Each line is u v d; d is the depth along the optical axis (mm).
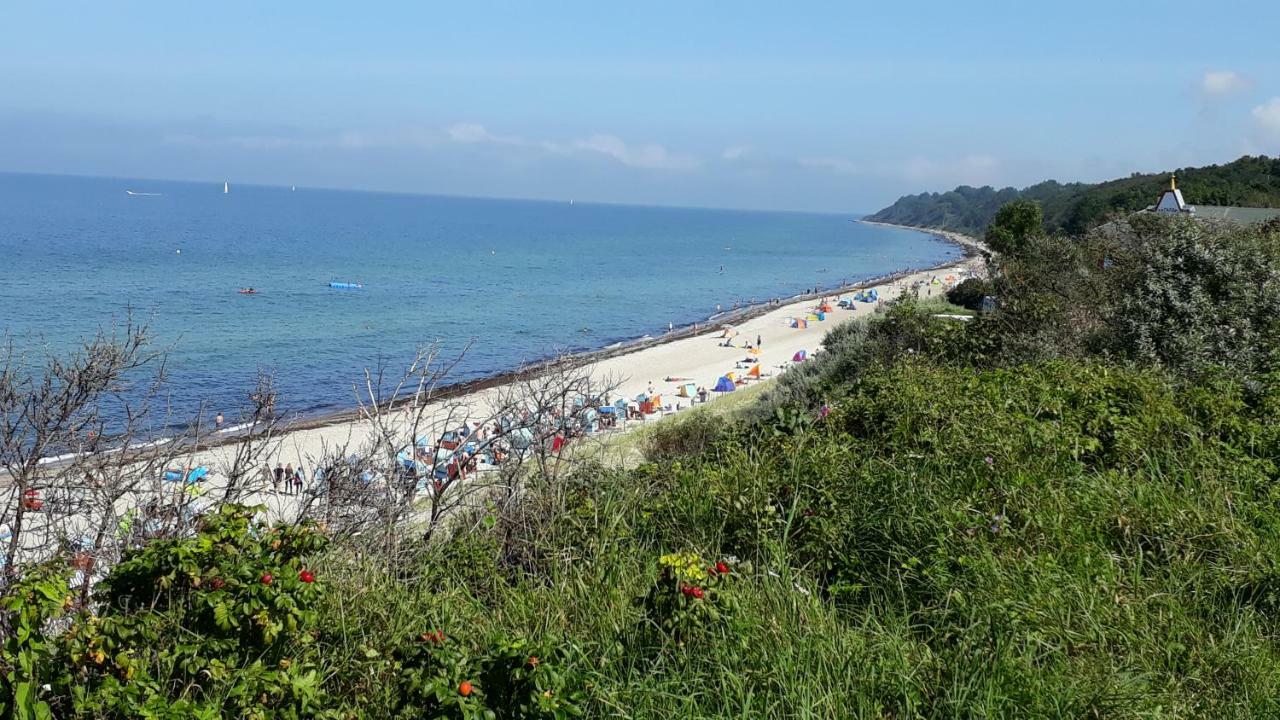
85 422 5035
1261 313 10375
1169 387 8016
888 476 5719
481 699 3217
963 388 8016
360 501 5312
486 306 67562
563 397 6406
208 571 3338
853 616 4461
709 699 3541
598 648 4043
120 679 2992
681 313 68938
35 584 2953
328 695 3375
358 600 4121
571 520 5488
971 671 3631
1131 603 4184
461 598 4648
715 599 4016
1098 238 15320
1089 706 3410
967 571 4492
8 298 56531
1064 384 7895
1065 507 5148
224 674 3064
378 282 80438
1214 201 62281
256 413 6586
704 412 23250
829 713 3395
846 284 95000
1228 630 3990
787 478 5930
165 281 71562
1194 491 5465
